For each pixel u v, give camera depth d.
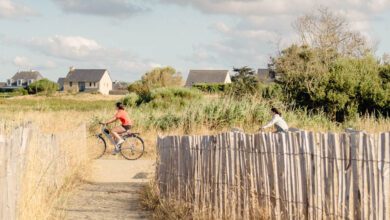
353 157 6.18
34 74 155.50
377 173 5.96
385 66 31.27
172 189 10.20
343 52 41.19
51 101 64.69
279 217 7.16
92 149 19.44
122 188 12.91
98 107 48.50
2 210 5.86
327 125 25.06
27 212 7.32
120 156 19.91
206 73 119.25
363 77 29.95
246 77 34.88
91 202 11.09
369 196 6.02
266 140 7.46
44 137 10.13
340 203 6.31
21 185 7.04
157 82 76.50
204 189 8.83
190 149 9.40
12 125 11.10
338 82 29.81
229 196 8.17
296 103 31.39
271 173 7.36
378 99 29.31
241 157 7.96
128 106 39.41
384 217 5.88
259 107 24.86
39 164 8.89
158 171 11.21
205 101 26.08
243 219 7.85
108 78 135.25
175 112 25.95
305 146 6.80
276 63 39.31
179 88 39.19
